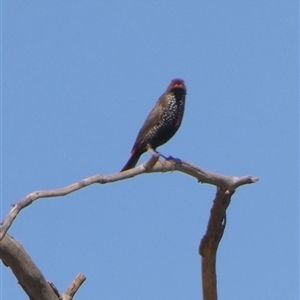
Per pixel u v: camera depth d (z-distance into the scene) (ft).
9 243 42.47
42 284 44.39
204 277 52.16
